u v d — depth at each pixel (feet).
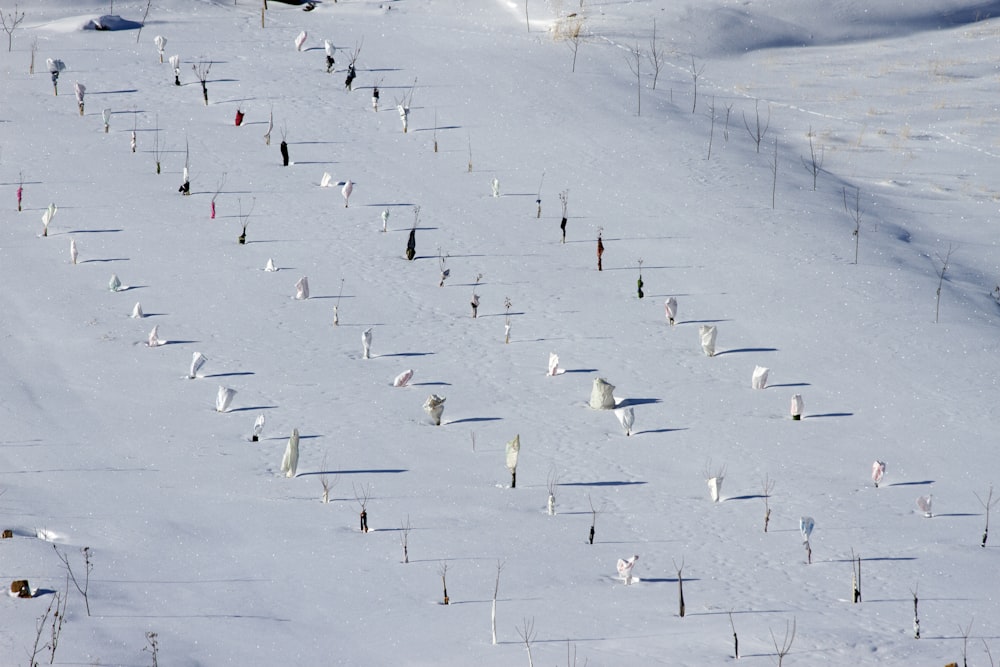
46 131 449.89
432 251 372.38
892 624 169.37
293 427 255.91
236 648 152.25
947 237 401.29
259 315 321.52
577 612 170.60
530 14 652.48
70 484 217.56
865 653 157.28
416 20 644.27
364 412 266.36
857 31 646.74
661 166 451.53
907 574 190.80
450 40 602.44
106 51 556.10
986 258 382.01
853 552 200.85
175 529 198.18
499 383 287.48
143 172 420.77
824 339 315.58
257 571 181.78
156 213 387.34
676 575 188.96
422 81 538.47
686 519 215.51
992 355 305.53
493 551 196.03
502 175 439.22
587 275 358.43
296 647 154.20
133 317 314.35
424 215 400.47
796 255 371.97
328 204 405.39
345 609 168.66
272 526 202.59
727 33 629.51
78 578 171.63
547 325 324.19
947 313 331.77
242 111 488.44
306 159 444.96
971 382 289.94
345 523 206.39
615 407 274.98
